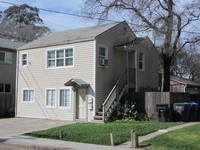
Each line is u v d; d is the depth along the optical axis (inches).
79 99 1080.2
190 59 1898.4
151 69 1302.9
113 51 1139.9
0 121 1089.4
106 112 1016.9
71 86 1093.8
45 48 1190.3
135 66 1210.0
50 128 845.8
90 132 738.2
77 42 1098.7
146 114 1039.6
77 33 1192.8
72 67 1104.2
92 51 1059.3
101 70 1074.1
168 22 1144.2
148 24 1161.4
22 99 1255.5
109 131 738.2
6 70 1491.1
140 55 1246.9
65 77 1122.0
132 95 1082.7
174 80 1819.6
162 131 726.5
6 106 1314.0
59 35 1267.2
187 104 954.1
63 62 1133.1
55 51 1160.2
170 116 965.2
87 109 1051.3
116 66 1147.3
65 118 1104.8
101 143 642.8
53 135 737.0
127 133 703.1
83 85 1048.2
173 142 602.9
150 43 1216.8
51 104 1155.3
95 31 1130.0
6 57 1496.1
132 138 591.5
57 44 1149.7
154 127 773.9
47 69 1176.2
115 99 1069.8
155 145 592.1
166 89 1226.6
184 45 1190.9
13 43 1585.9
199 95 1161.4
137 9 1168.8
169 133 685.9
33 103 1214.3
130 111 1037.8
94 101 1038.4
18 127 921.5
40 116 1185.4
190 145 578.2
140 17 1170.0
